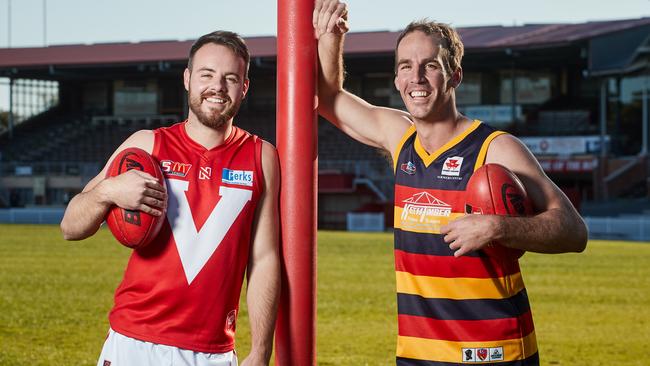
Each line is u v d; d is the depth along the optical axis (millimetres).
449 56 3188
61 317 8820
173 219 3029
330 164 34969
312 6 3170
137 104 44562
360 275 13117
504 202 2990
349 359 6641
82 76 43750
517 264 3291
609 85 39375
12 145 42625
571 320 8852
